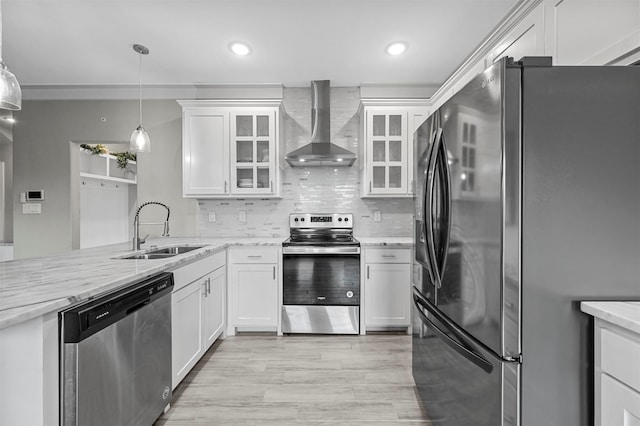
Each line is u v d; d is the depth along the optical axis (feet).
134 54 9.56
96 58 9.78
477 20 7.99
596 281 3.49
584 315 3.50
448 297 4.77
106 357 4.33
